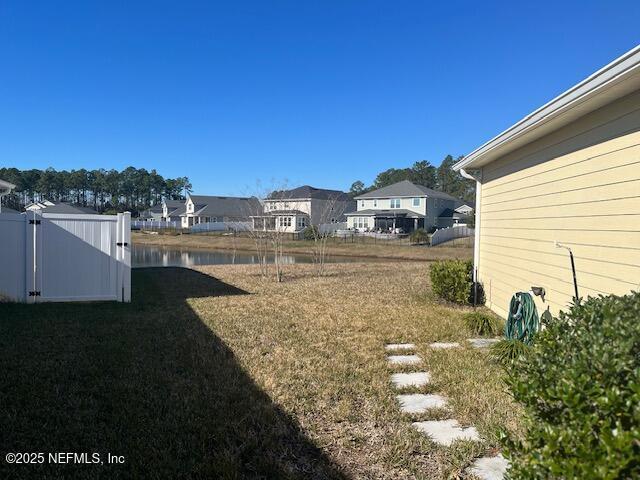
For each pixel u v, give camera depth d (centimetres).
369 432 313
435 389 394
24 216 709
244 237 3850
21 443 278
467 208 4888
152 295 864
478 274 863
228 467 258
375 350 507
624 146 407
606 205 436
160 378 394
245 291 962
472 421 329
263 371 423
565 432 159
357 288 1021
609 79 361
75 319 609
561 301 529
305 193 4766
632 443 144
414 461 278
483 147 709
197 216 5916
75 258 740
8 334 523
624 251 407
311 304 793
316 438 302
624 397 153
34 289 718
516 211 680
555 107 461
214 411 331
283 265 1633
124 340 512
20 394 350
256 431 307
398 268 1530
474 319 604
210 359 453
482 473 264
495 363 460
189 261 2159
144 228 5600
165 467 258
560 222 533
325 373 425
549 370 181
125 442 284
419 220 4366
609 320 203
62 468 254
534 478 169
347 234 3916
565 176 520
